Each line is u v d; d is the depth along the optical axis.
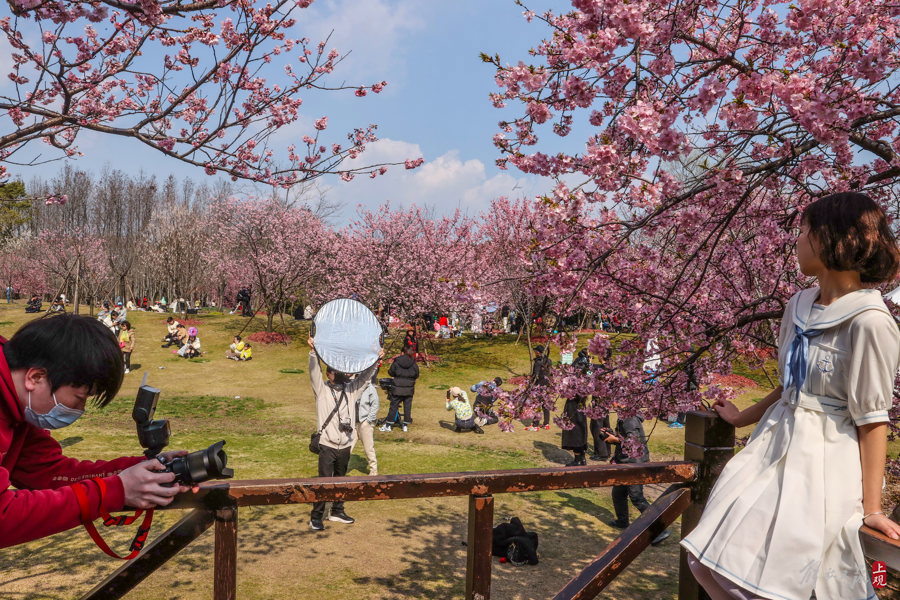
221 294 45.25
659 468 2.03
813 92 3.21
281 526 6.87
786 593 1.39
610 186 3.46
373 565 5.83
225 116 4.68
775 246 4.53
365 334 6.28
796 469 1.47
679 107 3.36
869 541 1.39
